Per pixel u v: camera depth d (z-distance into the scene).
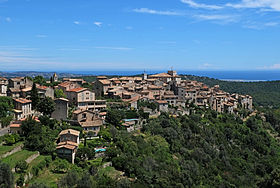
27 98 121.81
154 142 111.12
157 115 142.50
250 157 136.38
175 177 92.81
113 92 158.12
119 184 73.38
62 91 137.38
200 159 112.50
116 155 87.88
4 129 94.38
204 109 175.75
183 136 127.62
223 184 101.62
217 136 143.88
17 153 77.88
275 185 95.19
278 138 172.88
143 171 86.44
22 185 64.12
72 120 109.31
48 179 70.00
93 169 76.06
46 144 82.81
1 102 107.88
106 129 106.56
